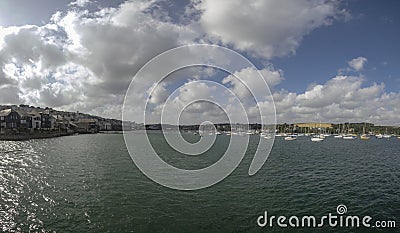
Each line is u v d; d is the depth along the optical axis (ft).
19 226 65.31
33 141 337.72
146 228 64.90
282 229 64.75
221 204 82.79
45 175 127.03
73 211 75.72
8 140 334.24
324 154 235.40
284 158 200.54
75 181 113.80
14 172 134.62
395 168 158.61
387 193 97.40
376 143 419.95
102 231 63.00
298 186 107.04
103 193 94.48
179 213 74.79
